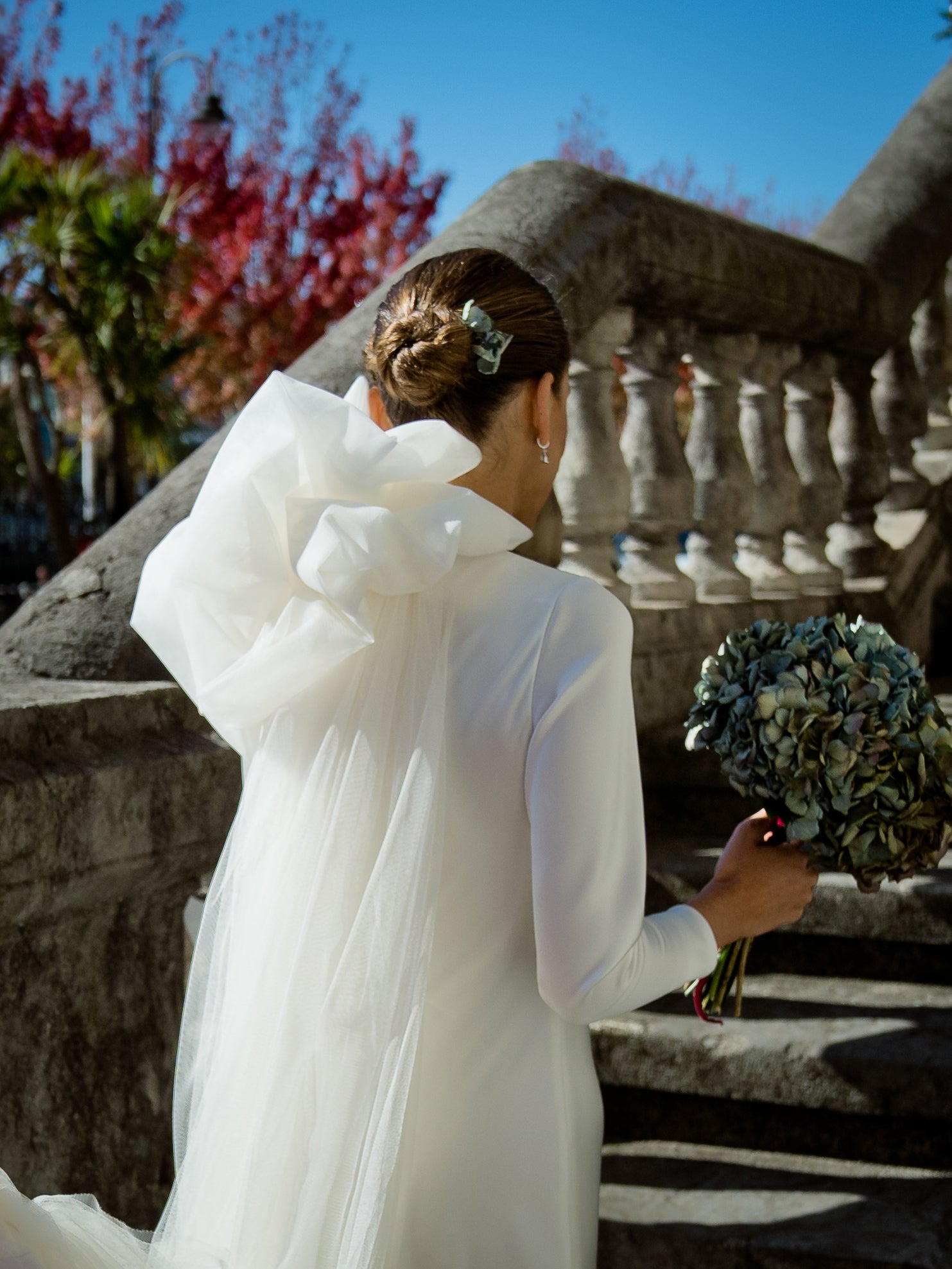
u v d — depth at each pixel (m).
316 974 1.14
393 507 1.22
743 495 3.50
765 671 1.47
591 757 1.10
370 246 16.69
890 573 4.16
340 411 1.21
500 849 1.14
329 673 1.23
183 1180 1.19
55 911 1.82
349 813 1.16
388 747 1.17
